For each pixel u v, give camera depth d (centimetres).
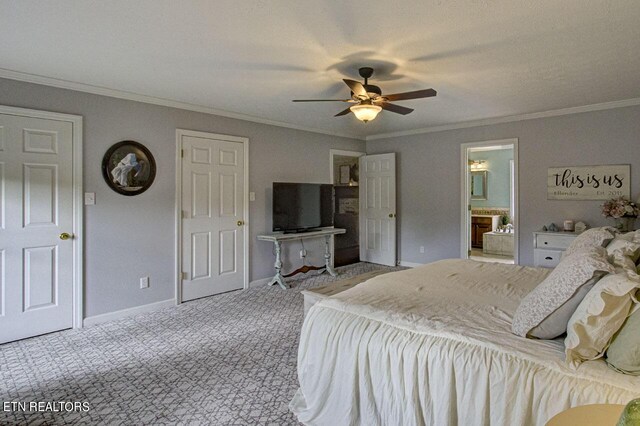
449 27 237
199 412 214
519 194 499
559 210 468
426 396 155
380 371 171
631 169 418
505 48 270
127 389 240
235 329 346
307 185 549
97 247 366
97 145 364
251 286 504
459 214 557
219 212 467
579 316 140
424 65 303
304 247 572
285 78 337
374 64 301
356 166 772
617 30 242
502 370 141
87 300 361
